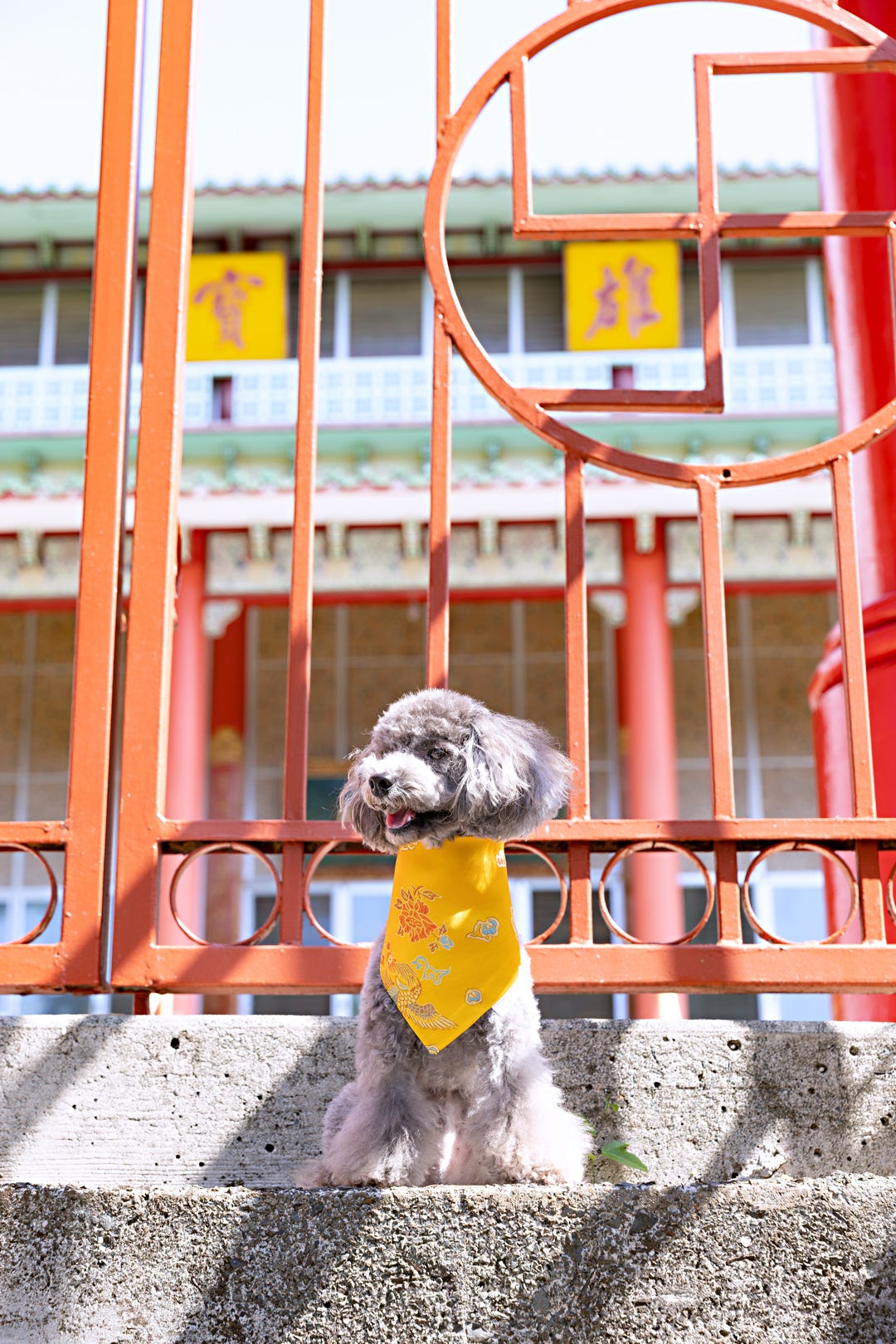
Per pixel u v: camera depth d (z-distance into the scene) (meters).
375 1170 2.19
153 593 2.78
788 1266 1.92
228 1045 2.52
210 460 13.63
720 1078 2.49
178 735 12.84
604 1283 1.91
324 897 13.76
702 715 14.85
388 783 2.27
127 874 2.63
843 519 2.74
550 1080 2.35
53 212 14.60
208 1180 2.46
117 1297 1.95
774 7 3.03
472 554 13.45
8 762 14.97
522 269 14.96
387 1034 2.32
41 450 13.40
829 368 13.52
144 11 3.12
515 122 2.99
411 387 13.92
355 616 15.41
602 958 2.54
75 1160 2.47
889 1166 2.44
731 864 2.59
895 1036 2.52
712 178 2.95
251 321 14.07
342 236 14.95
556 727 15.07
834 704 3.77
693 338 14.67
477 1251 1.93
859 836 2.57
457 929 2.32
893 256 2.93
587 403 2.81
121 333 2.92
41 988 2.61
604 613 13.98
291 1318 1.92
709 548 2.72
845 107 4.14
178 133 3.01
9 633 15.32
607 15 3.00
